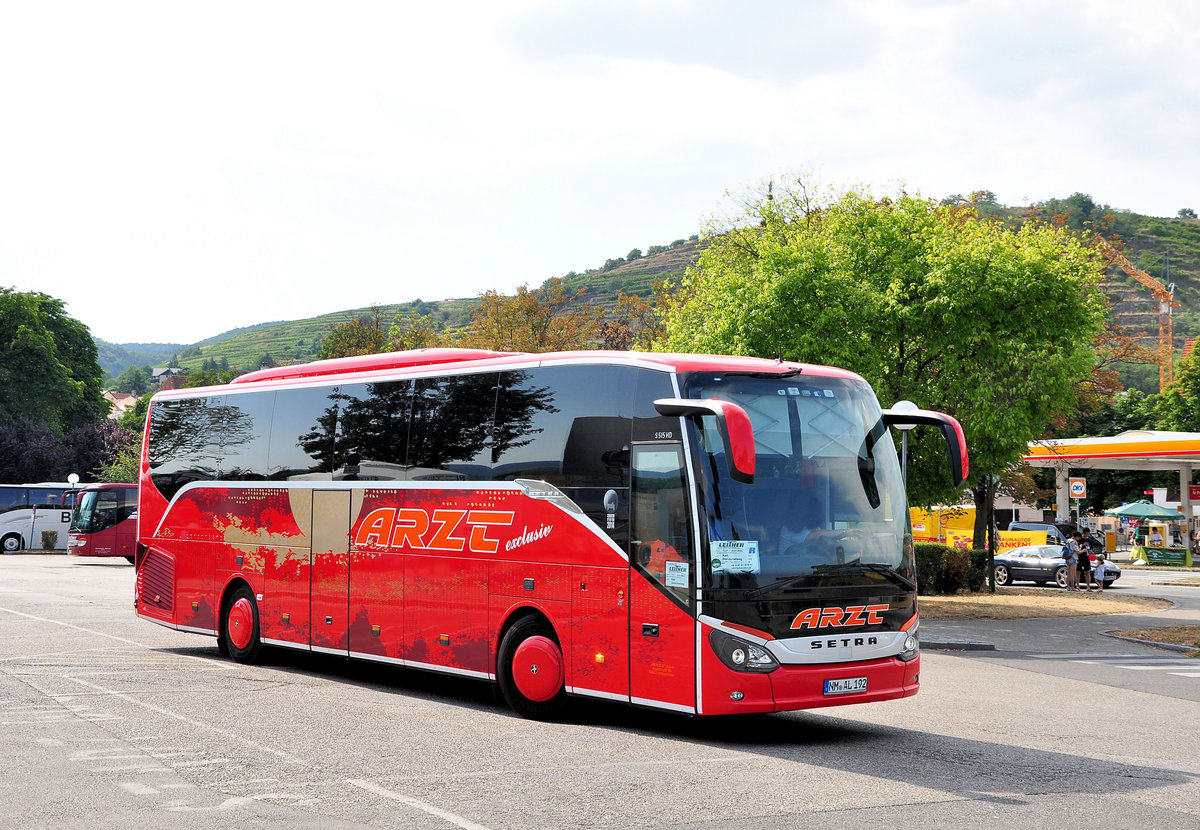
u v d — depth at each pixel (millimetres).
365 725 10844
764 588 10039
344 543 14188
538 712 11594
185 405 17469
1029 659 18797
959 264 24234
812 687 10117
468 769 8828
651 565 10500
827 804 7828
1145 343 162750
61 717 10906
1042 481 66562
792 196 28250
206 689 13039
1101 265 26234
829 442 10812
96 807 7434
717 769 9062
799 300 23469
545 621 11664
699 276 27938
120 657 15812
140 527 17969
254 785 8117
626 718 11789
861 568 10555
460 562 12516
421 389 13445
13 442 66062
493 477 12281
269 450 15625
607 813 7445
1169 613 27625
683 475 10312
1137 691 15133
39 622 20172
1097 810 7828
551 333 63594
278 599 15211
